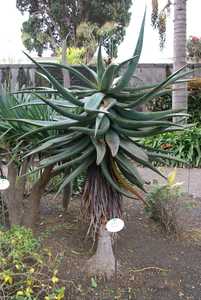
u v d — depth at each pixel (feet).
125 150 10.19
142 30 9.88
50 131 11.23
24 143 11.89
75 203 15.33
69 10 93.66
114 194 10.81
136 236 12.84
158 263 11.31
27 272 9.16
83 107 10.14
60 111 9.93
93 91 10.31
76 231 12.72
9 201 11.94
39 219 13.43
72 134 10.35
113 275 10.46
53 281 8.84
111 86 10.12
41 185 11.69
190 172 26.05
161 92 10.37
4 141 11.87
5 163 12.61
